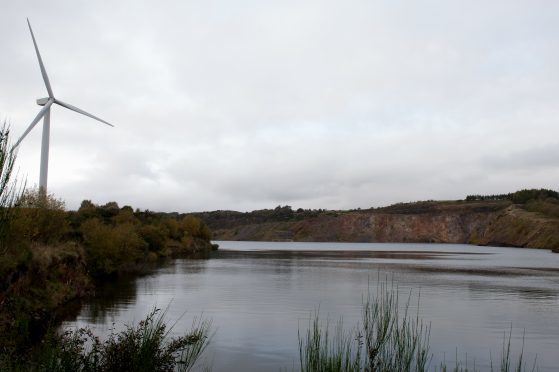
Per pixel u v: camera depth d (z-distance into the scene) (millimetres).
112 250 53531
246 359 20281
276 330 26078
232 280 54438
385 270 73438
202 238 161375
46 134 59938
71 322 26922
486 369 19625
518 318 30828
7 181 9469
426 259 111750
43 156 59438
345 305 35344
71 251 43219
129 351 11836
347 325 27125
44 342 12672
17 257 29719
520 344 23922
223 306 34531
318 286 48781
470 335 25625
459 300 39031
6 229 9641
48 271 34750
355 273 66875
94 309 31797
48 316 28047
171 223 137375
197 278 56344
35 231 37906
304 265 85188
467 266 85188
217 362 19719
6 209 9508
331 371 11570
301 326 27094
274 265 84312
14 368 11188
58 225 44219
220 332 25484
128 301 35844
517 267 83250
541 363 20641
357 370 11953
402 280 57031
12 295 27047
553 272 71500
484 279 59062
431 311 33156
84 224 58375
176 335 23812
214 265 81750
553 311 33656
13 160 9492
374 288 47062
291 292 43250
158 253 102062
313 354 12203
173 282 50938
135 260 74188
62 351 11977
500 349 22844
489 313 32594
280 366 19391
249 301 37156
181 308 33312
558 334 26250
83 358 11625
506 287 49500
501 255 139625
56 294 33188
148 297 38406
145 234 100562
